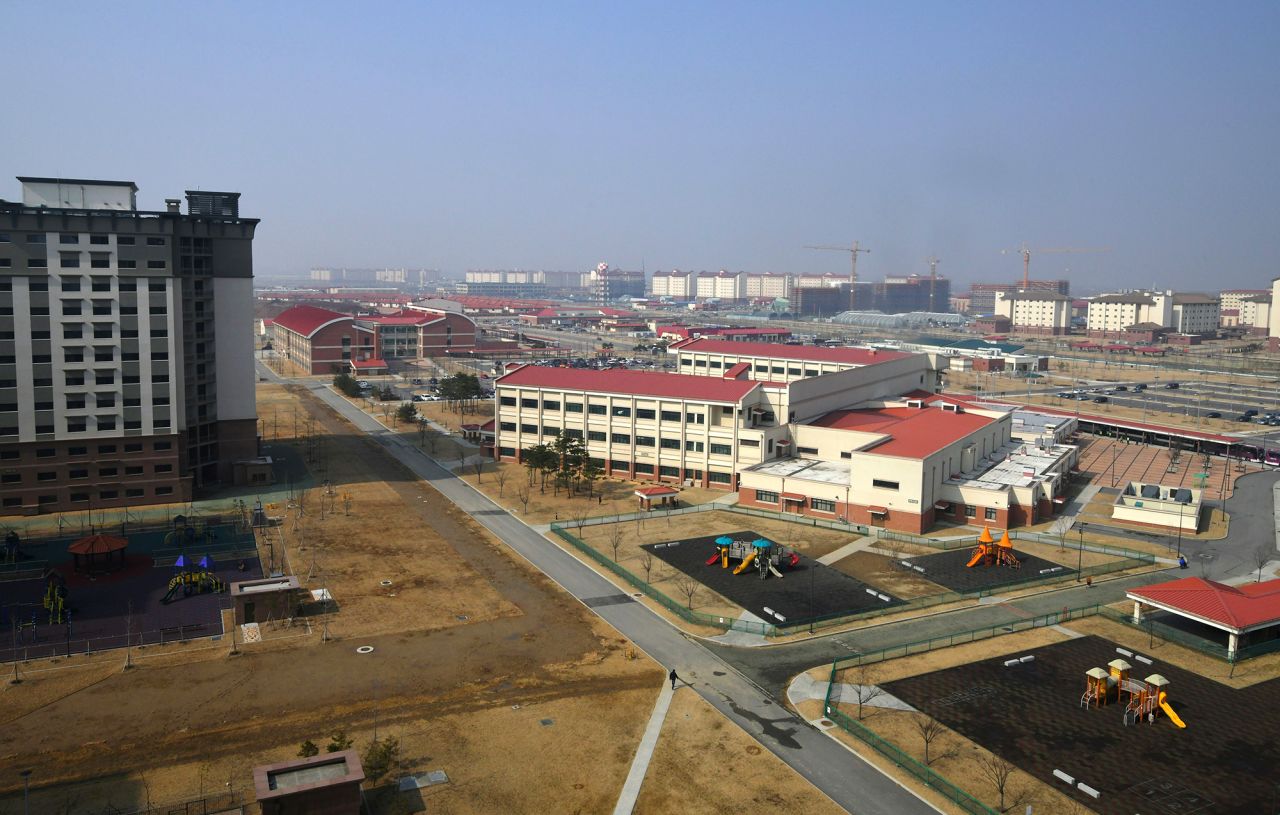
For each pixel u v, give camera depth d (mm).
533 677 78312
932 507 127625
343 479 149000
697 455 148875
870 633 89562
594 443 156875
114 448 127375
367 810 58906
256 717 70625
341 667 79625
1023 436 173625
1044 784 62750
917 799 61188
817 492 130875
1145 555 114938
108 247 123500
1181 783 63125
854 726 69812
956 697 75750
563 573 105875
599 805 59969
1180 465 173250
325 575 103062
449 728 69438
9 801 59156
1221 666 82375
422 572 104875
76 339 123438
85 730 68312
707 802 60469
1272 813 59594
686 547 116188
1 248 118625
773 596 99062
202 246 135500
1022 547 118562
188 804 59000
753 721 71438
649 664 81438
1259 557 116312
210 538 115062
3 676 77000
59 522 120500
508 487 146500
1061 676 80000
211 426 140125
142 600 95000
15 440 122062
